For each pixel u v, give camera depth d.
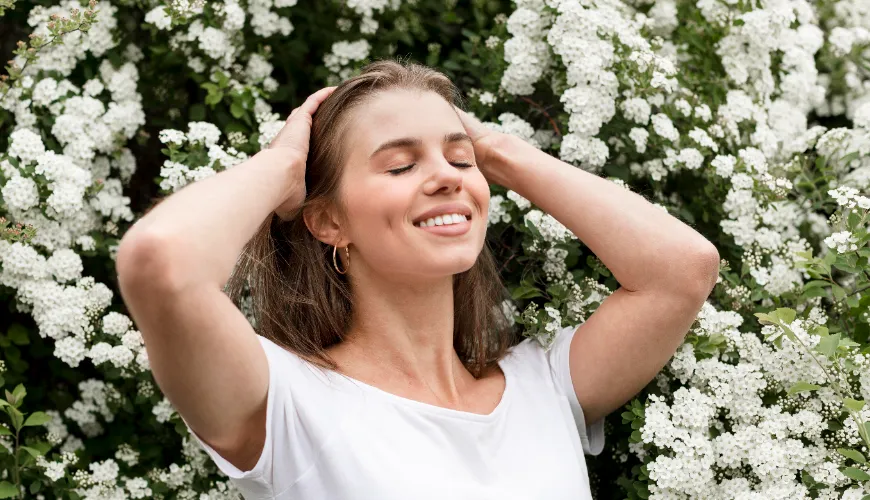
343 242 1.93
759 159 2.53
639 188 2.65
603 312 2.05
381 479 1.68
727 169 2.48
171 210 1.56
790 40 2.90
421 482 1.70
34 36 2.54
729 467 2.17
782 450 2.07
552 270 2.38
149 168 2.96
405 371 1.91
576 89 2.43
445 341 1.94
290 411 1.71
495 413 1.88
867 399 2.10
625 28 2.54
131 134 2.71
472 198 1.88
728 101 2.69
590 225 2.04
